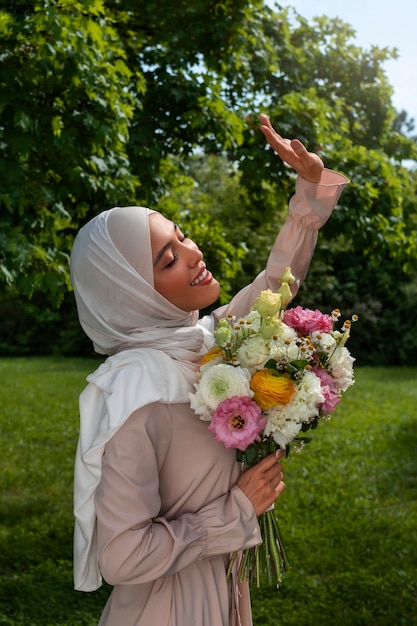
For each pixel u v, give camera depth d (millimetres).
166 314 1854
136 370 1767
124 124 4402
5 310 18797
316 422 1813
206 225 6551
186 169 6801
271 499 1799
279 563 1913
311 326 1846
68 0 4016
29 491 6820
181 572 1786
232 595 1882
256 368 1744
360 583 4680
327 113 6066
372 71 7066
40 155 4414
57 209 4582
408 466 7754
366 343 16719
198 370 1854
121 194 4777
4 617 4156
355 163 6004
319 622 4199
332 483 7141
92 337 1928
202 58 5797
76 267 1876
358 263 16391
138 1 5699
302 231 2131
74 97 4199
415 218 6703
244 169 6043
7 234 3994
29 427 9594
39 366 16141
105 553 1646
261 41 6066
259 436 1755
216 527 1725
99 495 1677
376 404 11500
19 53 3973
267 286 2150
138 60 5840
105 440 1688
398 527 5816
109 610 1835
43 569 4895
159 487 1803
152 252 1827
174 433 1770
